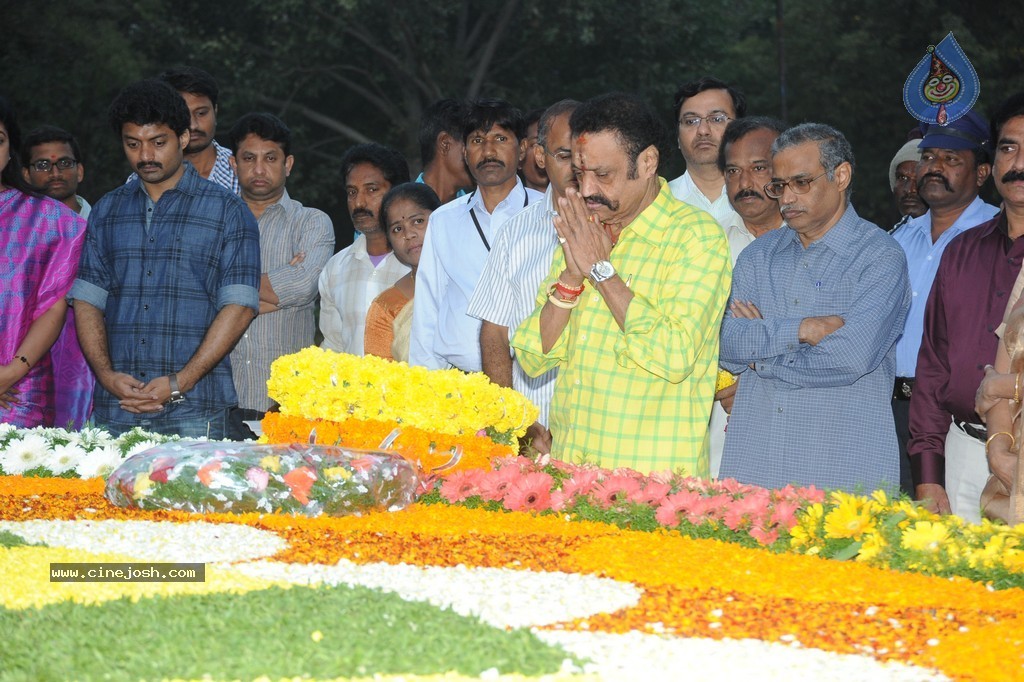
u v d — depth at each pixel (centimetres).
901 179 773
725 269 464
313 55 2669
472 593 331
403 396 478
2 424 593
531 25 2678
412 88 2711
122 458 552
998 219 539
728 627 305
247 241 662
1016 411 455
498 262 573
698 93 679
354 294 764
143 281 648
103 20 2295
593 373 476
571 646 284
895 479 517
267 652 274
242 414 748
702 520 423
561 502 446
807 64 2528
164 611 308
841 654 287
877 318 510
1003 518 465
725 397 579
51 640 285
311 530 414
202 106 793
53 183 846
